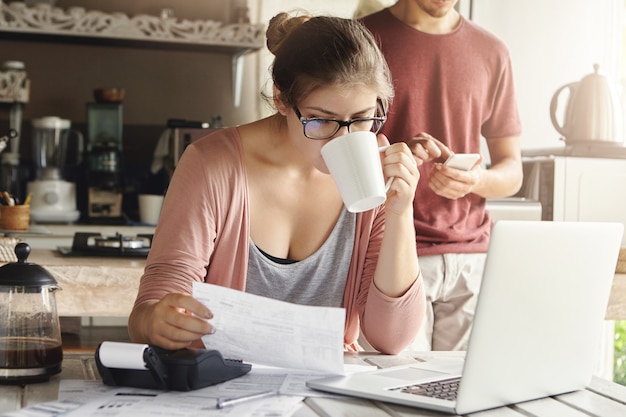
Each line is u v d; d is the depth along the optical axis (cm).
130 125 427
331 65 133
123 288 218
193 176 150
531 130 402
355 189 127
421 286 156
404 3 256
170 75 429
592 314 127
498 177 260
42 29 380
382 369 135
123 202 423
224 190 151
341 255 160
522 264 111
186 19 426
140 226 374
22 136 413
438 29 256
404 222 151
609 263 127
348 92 133
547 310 117
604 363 389
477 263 255
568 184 337
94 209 390
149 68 427
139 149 428
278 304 122
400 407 114
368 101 136
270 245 157
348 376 127
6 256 238
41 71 416
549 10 399
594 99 350
